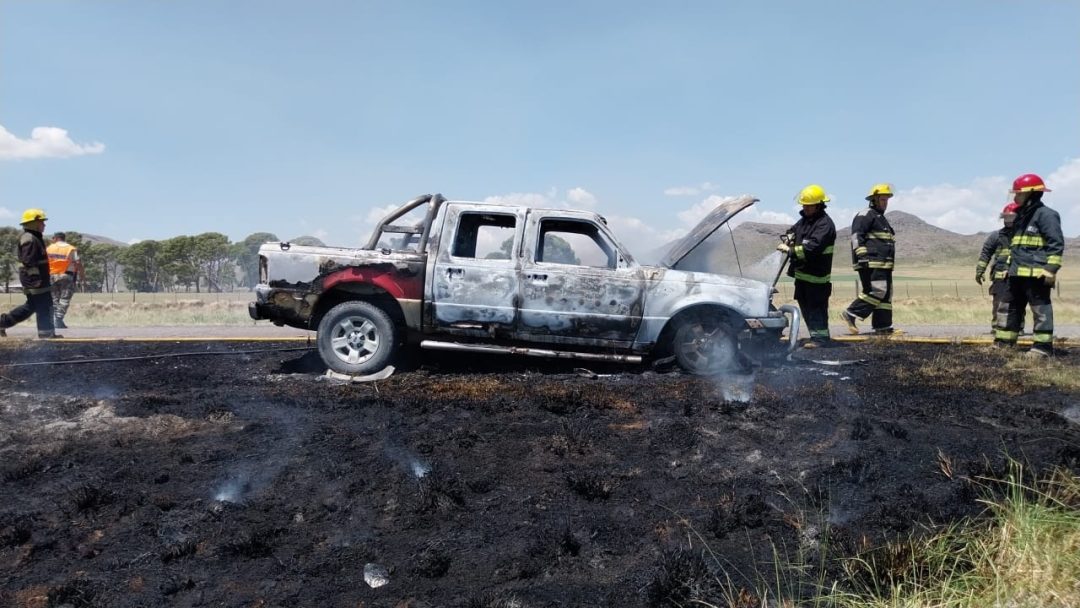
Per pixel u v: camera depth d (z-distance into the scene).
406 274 6.39
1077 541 2.92
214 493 3.63
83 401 5.29
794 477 3.85
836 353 7.81
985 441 4.39
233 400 5.33
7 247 117.44
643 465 4.02
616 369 6.78
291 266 6.39
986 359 7.33
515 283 6.41
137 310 17.50
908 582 2.76
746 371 6.58
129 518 3.38
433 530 3.28
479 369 6.68
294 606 2.70
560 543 3.10
